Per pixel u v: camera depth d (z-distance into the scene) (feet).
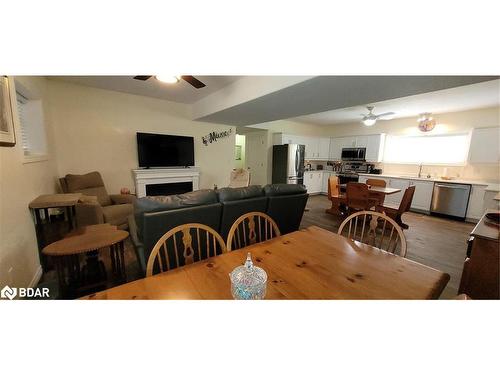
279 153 21.89
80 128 12.30
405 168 18.98
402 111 16.10
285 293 2.87
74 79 11.12
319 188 24.29
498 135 13.67
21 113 8.99
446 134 16.52
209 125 17.38
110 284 6.57
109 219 9.63
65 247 5.59
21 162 6.34
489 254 5.09
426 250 9.89
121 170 13.84
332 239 4.67
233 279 2.73
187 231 3.97
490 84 10.11
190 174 15.75
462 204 14.42
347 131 23.21
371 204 12.90
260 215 4.95
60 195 7.83
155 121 14.84
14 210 5.67
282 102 9.93
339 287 3.01
